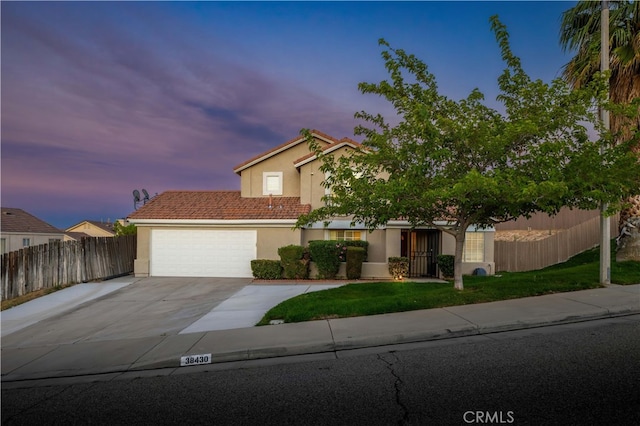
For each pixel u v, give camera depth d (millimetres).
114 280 14898
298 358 6055
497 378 4707
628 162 8141
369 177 9547
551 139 8633
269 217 15523
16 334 8367
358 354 6047
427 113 8125
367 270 15000
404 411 4008
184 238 15906
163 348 6703
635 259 12305
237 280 14742
